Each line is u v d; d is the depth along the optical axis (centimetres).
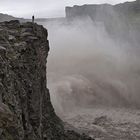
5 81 1850
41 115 2861
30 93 2355
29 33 2845
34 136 2225
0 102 1430
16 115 1775
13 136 1423
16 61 2236
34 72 2627
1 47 2091
